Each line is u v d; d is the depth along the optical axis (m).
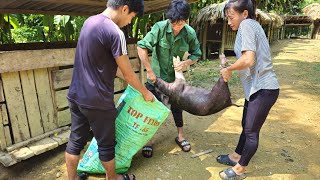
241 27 2.07
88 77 1.86
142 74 4.02
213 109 2.36
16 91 2.63
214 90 2.32
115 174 2.24
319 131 3.54
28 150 2.61
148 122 2.36
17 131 2.68
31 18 5.73
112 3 1.85
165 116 2.38
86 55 1.83
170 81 2.84
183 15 2.33
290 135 3.41
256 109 2.20
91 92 1.86
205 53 9.34
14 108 2.63
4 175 2.50
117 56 1.81
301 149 3.06
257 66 2.14
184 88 2.49
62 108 3.08
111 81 1.93
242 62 2.04
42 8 3.67
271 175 2.54
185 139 3.09
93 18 1.86
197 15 8.88
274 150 3.02
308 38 19.23
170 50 2.68
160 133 3.44
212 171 2.61
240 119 3.93
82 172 2.47
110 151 2.09
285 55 10.60
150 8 4.25
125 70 1.90
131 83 2.02
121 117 2.40
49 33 4.92
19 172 2.59
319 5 19.03
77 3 3.24
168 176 2.52
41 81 2.84
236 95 5.07
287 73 7.11
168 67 2.77
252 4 2.14
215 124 3.74
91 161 2.43
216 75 6.55
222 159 2.72
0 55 2.41
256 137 2.30
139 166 2.68
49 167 2.69
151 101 2.28
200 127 3.63
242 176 2.47
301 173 2.59
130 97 2.36
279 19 12.81
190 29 2.72
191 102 2.41
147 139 2.48
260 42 2.10
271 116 4.04
